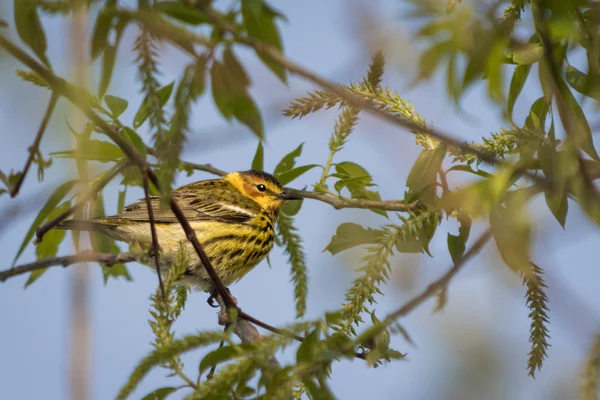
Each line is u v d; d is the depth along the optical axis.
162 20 6.42
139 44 7.46
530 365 8.38
